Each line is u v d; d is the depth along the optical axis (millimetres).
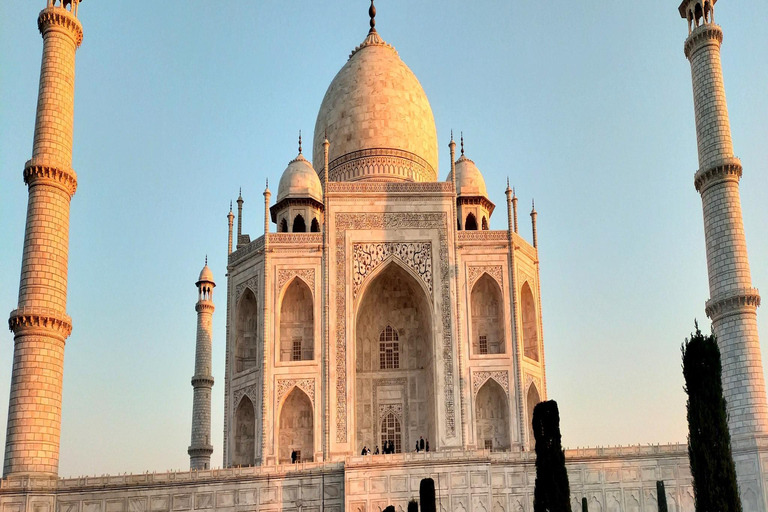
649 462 81188
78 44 91688
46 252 82375
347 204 107750
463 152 124812
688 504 80062
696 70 97250
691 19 100688
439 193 108875
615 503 80125
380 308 113125
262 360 101688
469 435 100438
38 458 76875
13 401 78250
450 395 102000
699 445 50344
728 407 86562
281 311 106438
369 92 125000
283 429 101250
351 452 98875
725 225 90750
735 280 88812
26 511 73500
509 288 106875
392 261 106625
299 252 105812
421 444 103938
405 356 111312
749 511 79188
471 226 118062
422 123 126500
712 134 93625
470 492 78750
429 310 105688
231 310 108500
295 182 116000
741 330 87375
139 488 76312
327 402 100125
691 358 51719
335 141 125000
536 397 109188
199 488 77062
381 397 109688
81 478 75688
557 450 55438
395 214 108000
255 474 78188
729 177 91812
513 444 100938
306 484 78875
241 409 105250
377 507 77812
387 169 121438
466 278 107000
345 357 102250
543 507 54500
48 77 87688
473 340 106875
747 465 80062
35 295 80938
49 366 79500
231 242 112125
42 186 84250
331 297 104312
